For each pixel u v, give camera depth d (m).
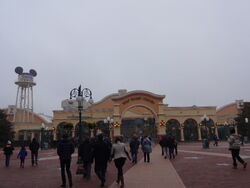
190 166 14.77
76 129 57.31
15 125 61.88
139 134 65.69
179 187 8.99
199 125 59.59
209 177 10.76
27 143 54.75
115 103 53.31
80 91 16.16
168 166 15.22
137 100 53.50
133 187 9.23
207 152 24.91
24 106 68.75
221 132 62.50
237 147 12.69
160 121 52.03
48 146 49.06
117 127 51.97
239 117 49.00
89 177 11.55
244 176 10.52
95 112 58.97
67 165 9.87
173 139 20.53
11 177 12.97
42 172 14.58
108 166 16.48
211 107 60.53
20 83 69.00
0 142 47.91
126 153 9.80
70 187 9.68
